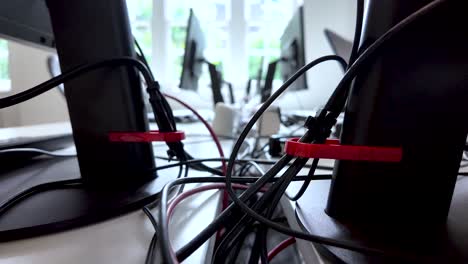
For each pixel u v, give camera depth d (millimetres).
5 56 2139
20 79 2137
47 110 2182
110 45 302
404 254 172
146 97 338
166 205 193
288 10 2904
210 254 202
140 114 325
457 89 210
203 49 1563
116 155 319
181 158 362
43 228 205
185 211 258
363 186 221
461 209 256
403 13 197
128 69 310
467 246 186
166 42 2924
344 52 1155
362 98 212
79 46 304
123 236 204
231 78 2934
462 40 203
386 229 212
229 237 212
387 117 210
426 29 200
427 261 166
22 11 387
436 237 199
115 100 312
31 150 450
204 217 244
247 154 659
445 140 216
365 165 218
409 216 221
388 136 213
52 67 1352
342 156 211
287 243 333
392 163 216
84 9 297
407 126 212
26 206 241
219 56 2949
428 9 184
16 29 380
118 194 275
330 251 184
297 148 219
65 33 304
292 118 1531
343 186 225
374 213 222
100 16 297
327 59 275
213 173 399
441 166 219
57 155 508
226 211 206
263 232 243
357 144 215
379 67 205
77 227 218
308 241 198
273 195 224
